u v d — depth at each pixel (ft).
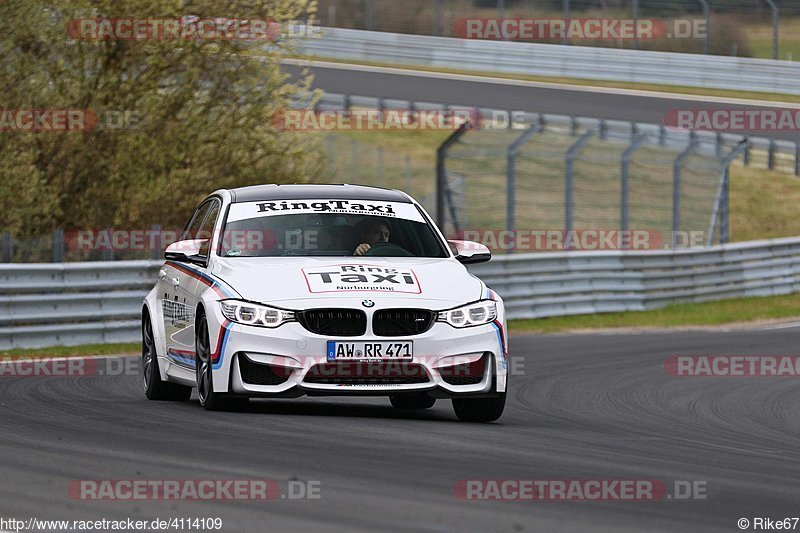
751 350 187.73
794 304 297.53
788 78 487.61
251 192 111.04
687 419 112.78
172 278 112.47
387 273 98.89
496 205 396.16
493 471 73.36
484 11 552.41
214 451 78.18
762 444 95.96
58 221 253.03
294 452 78.28
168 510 60.59
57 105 243.81
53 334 177.27
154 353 113.60
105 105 253.44
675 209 295.89
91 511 60.44
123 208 258.78
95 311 184.34
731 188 446.19
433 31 565.12
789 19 558.97
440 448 82.28
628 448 88.63
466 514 60.39
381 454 78.48
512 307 241.96
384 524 57.77
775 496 68.90
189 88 260.21
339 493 64.95
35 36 236.84
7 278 175.94
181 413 98.53
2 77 238.48
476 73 525.34
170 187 260.01
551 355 176.65
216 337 95.61
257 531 56.18
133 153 253.44
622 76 508.12
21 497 63.52
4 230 228.84
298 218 106.63
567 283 256.11
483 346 96.99
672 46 540.93
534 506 63.00
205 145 267.59
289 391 93.30
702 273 288.92
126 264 189.78
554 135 427.74
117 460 74.64
